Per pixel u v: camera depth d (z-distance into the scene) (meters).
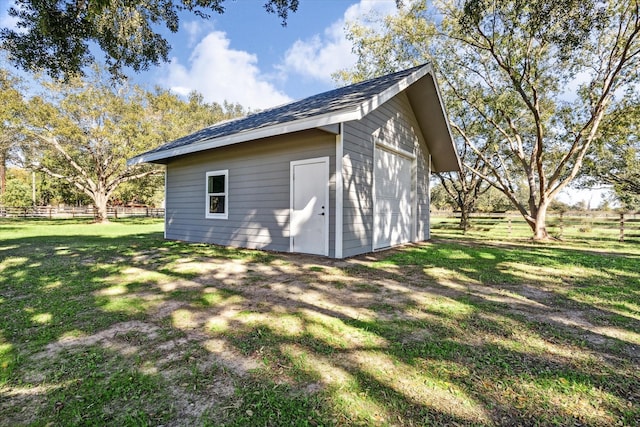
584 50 9.77
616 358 2.19
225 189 7.93
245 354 2.19
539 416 1.58
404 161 8.45
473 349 2.29
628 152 12.87
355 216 6.26
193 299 3.45
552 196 10.81
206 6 5.88
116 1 5.14
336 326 2.70
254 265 5.32
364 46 13.05
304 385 1.82
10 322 2.78
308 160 6.33
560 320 2.89
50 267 5.12
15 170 39.19
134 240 9.18
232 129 7.63
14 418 1.55
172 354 2.19
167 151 8.23
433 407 1.63
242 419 1.53
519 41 9.68
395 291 3.82
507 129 13.09
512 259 6.12
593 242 10.17
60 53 5.39
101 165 18.36
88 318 2.87
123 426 1.49
